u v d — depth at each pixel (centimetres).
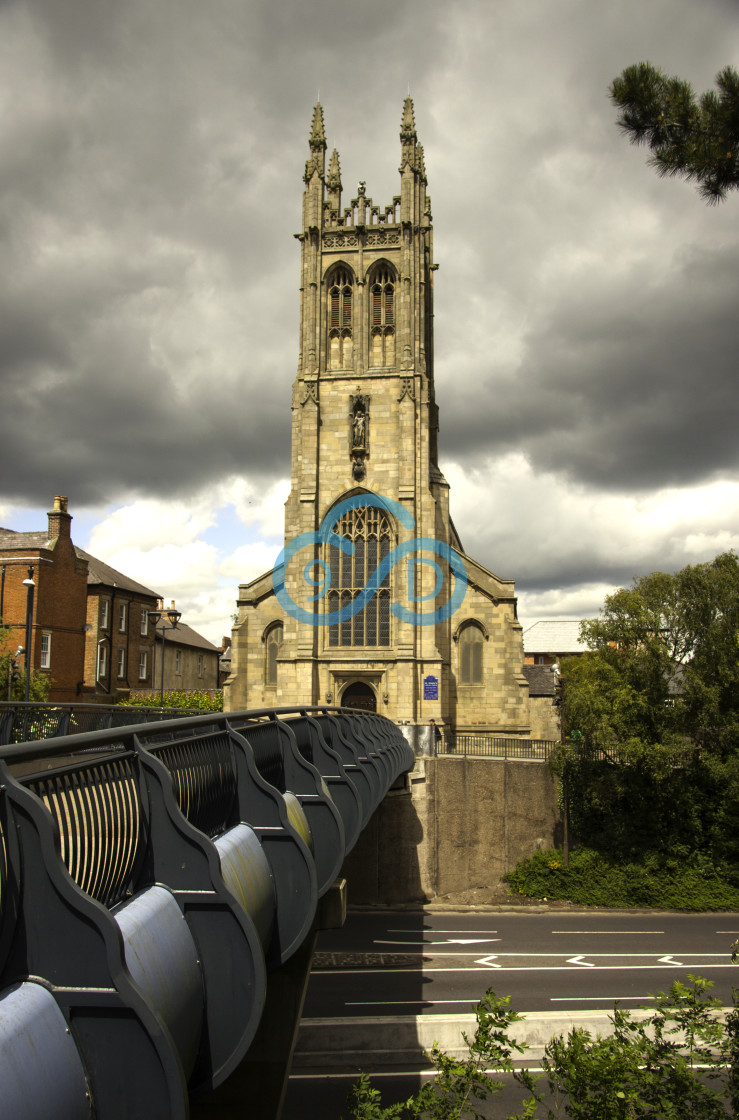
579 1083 1162
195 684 10356
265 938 1025
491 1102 2338
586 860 4909
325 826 1383
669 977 3412
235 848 975
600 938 4088
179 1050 672
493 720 5891
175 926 725
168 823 786
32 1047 480
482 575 6041
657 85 1442
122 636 8000
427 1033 2642
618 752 4888
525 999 3109
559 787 5112
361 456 6038
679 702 5075
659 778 4731
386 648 5788
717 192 1455
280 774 1480
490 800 5097
